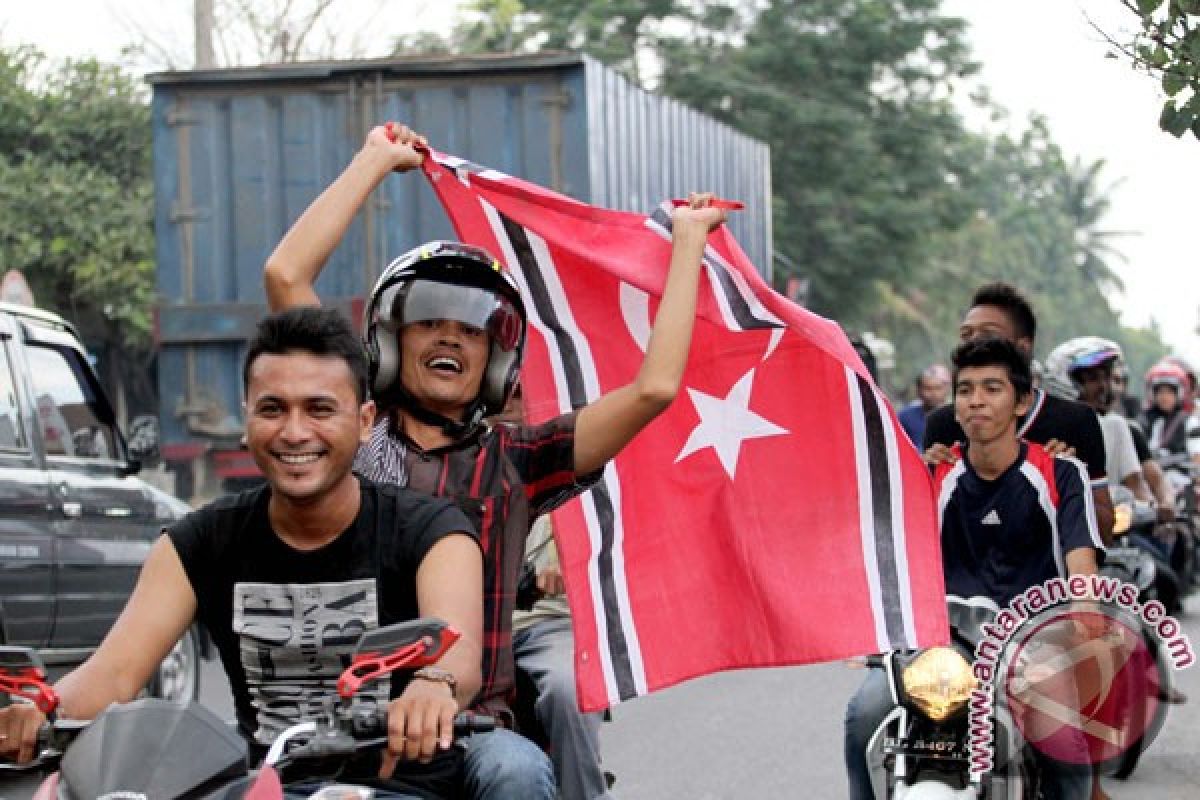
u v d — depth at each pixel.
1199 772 9.41
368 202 16.84
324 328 4.02
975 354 6.54
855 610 5.48
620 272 5.45
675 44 47.47
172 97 17.12
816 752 10.18
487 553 4.79
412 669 3.86
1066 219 106.69
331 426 3.99
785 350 5.52
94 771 3.38
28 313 10.90
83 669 4.10
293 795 3.91
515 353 4.96
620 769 9.81
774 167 46.66
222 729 3.53
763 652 5.52
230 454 17.20
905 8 47.75
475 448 4.91
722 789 9.27
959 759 5.93
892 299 58.53
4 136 30.83
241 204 17.08
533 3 47.97
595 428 4.90
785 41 47.09
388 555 4.19
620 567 5.51
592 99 17.03
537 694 5.82
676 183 21.20
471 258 4.89
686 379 5.55
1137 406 20.53
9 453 10.39
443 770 4.19
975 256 78.38
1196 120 8.18
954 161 50.25
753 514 5.52
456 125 17.06
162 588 4.20
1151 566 10.55
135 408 32.72
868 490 5.51
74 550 10.78
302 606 4.17
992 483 6.61
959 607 6.30
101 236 29.53
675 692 12.45
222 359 17.12
